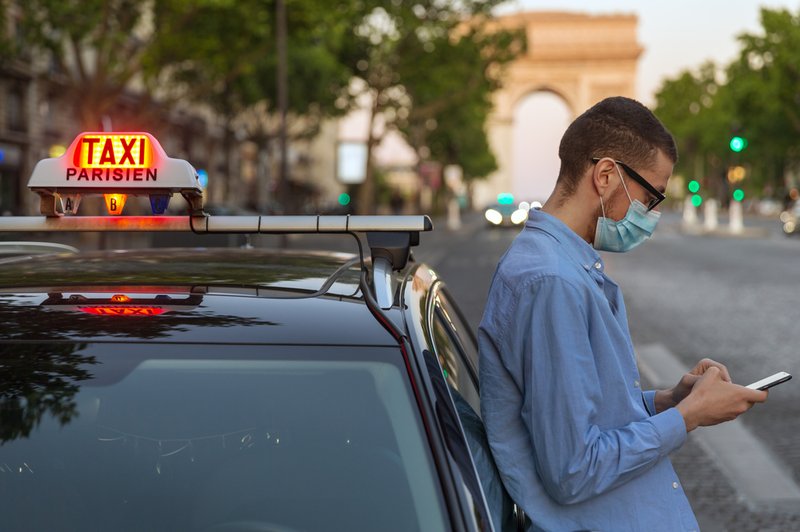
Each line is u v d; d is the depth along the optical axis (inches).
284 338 70.4
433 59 1620.3
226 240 158.9
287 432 67.9
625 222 81.4
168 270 87.1
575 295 73.5
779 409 291.1
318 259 102.0
